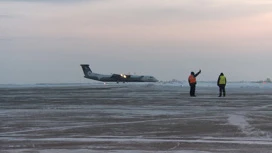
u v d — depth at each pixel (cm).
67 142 2320
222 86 7481
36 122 3319
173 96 7669
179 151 2019
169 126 3034
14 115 3928
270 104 5300
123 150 2058
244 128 2875
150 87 15738
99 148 2120
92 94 9000
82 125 3116
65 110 4519
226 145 2186
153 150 2053
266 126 2978
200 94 8562
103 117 3703
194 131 2759
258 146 2145
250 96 7588
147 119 3519
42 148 2127
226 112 4144
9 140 2402
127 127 2991
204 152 1984
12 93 10288
